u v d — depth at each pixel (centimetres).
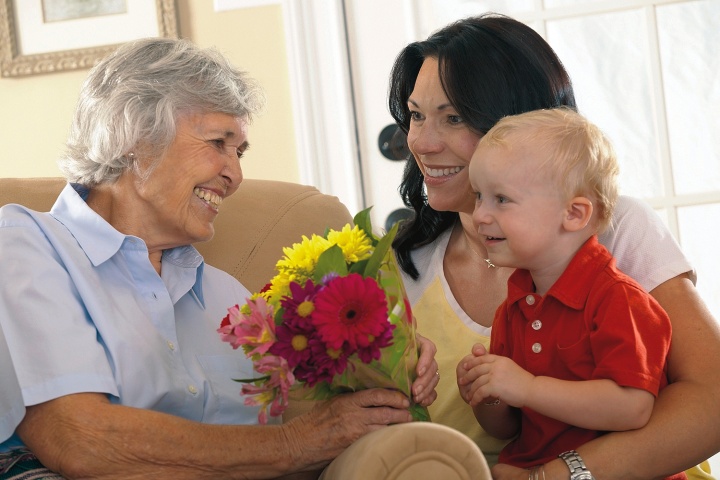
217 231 184
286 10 274
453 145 162
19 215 147
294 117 275
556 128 146
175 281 161
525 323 153
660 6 261
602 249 148
